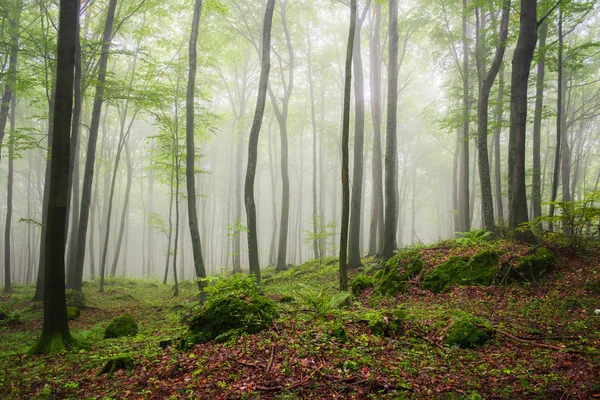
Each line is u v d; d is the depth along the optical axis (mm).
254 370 5047
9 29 16109
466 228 19297
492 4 16875
